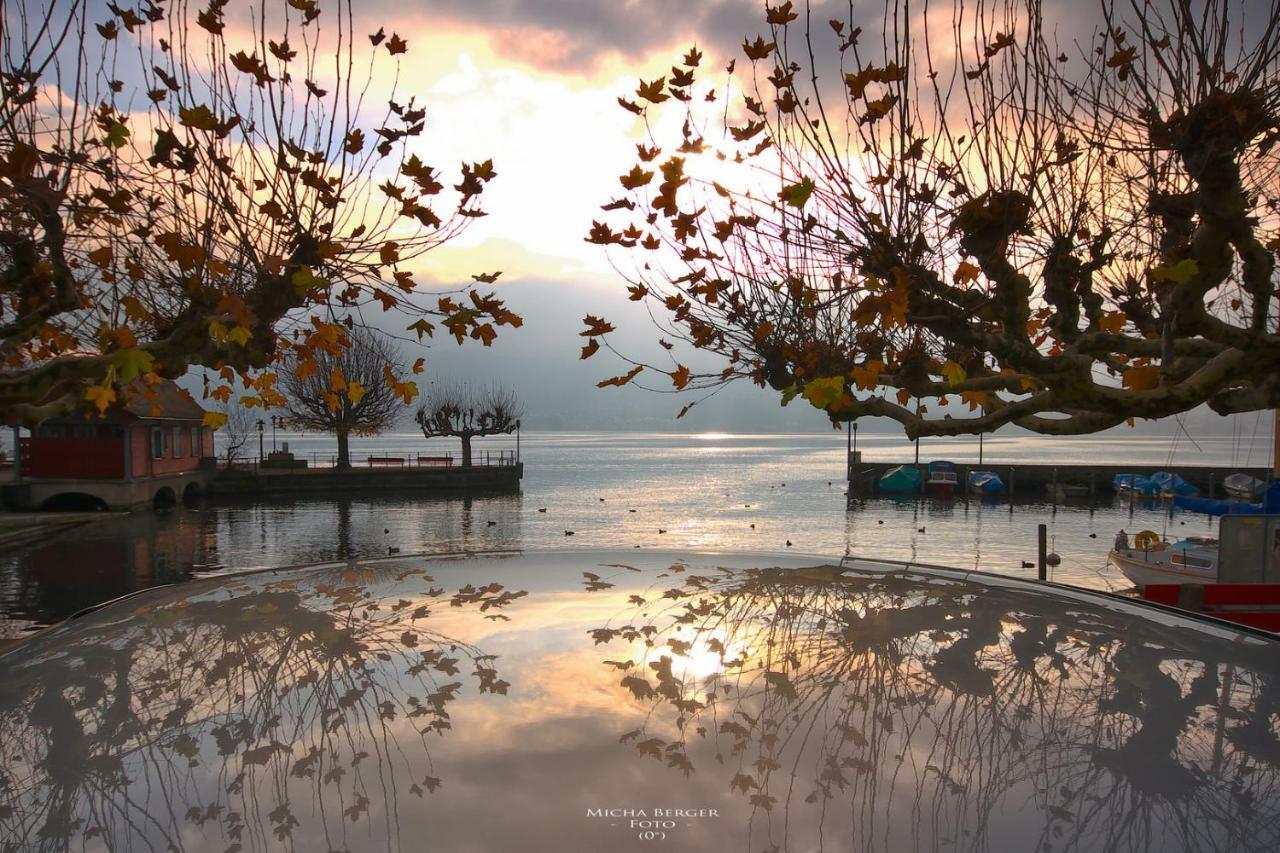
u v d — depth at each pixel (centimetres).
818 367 579
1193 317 463
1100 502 6012
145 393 564
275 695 94
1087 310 605
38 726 85
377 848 60
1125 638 117
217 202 517
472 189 500
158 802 69
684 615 129
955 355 613
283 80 515
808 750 78
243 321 468
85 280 602
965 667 103
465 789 69
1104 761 76
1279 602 1094
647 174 481
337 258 524
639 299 629
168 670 103
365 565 173
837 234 517
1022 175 455
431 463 8388
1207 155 420
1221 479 6381
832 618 129
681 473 9362
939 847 60
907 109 459
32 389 470
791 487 7256
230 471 5812
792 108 500
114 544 3494
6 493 4294
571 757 76
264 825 65
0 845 63
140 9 505
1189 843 61
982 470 6819
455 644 113
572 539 3975
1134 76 454
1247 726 85
